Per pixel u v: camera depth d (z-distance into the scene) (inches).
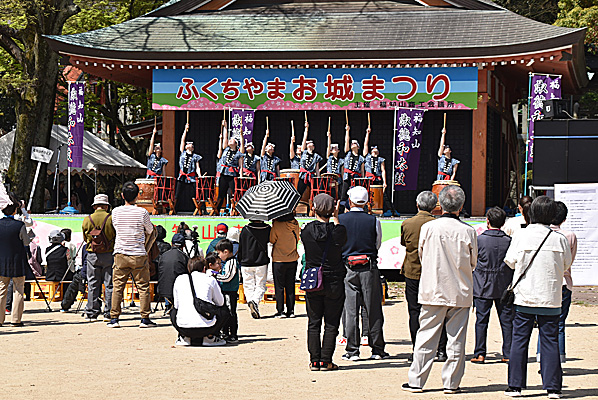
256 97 813.9
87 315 511.8
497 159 949.8
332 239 335.6
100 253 501.4
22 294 479.8
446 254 298.7
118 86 1327.5
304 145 817.5
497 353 397.4
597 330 468.4
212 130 891.4
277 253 533.3
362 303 378.0
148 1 1273.4
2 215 573.6
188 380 317.4
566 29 777.6
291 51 787.4
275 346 410.3
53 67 963.3
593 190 374.9
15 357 371.6
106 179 1393.9
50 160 967.0
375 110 871.1
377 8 903.7
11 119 1453.0
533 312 289.7
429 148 865.5
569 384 316.8
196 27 877.8
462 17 856.3
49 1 948.6
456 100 783.1
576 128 525.0
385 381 319.0
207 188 842.2
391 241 724.7
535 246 292.0
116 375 327.6
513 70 919.0
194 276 409.7
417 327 359.9
